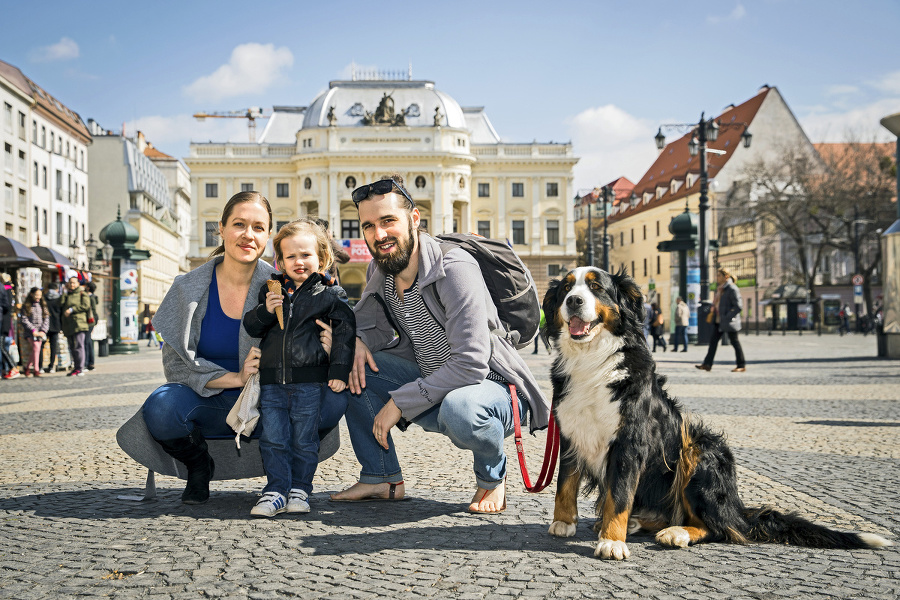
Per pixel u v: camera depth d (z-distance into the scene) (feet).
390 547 13.23
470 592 10.91
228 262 16.55
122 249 97.66
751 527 13.55
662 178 285.64
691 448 13.53
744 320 242.17
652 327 90.84
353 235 267.80
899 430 27.86
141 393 43.29
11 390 48.03
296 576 11.57
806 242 189.98
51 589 11.05
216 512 15.85
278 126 307.99
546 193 276.41
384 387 16.87
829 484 18.88
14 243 60.18
